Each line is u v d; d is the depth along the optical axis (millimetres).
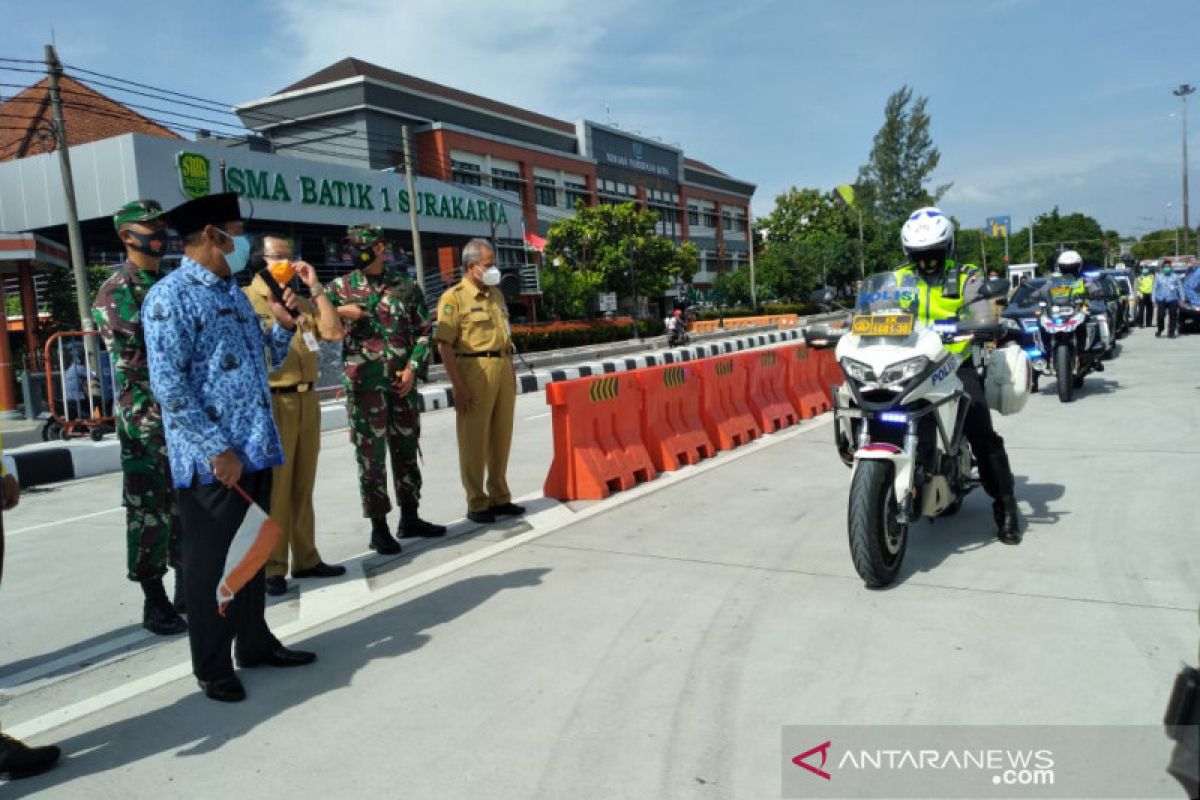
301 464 5016
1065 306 10508
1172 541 5016
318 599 4738
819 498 6480
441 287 32781
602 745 3066
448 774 2922
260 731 3301
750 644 3867
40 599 5297
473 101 46875
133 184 20781
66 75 17578
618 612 4324
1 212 22484
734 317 50062
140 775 3018
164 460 4441
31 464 9812
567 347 32344
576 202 40344
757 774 2848
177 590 4664
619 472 7098
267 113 36625
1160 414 9328
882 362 4488
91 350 12047
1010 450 7898
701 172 64625
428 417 14430
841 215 70500
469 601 4594
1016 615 4051
